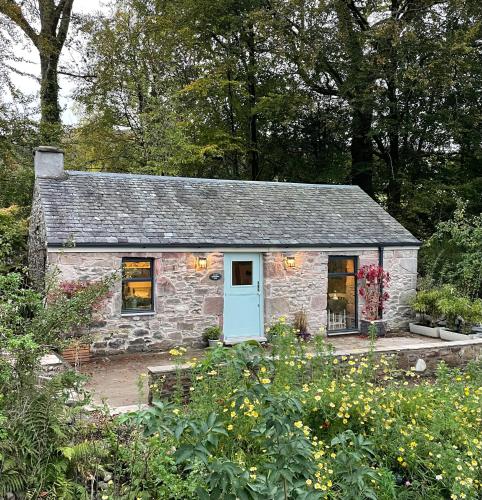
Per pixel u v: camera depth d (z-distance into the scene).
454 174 19.58
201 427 2.75
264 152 21.81
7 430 3.90
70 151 20.03
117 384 8.30
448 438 5.07
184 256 11.05
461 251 15.16
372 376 6.47
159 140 19.05
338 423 5.15
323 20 18.00
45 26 19.58
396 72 17.08
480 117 17.64
